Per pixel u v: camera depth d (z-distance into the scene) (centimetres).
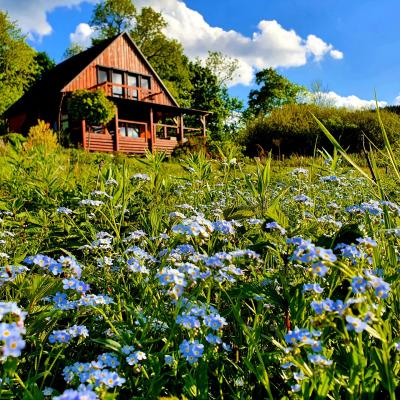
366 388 148
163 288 212
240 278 238
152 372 178
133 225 391
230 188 502
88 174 599
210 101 5988
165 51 5291
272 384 183
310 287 169
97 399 138
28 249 336
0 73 5047
